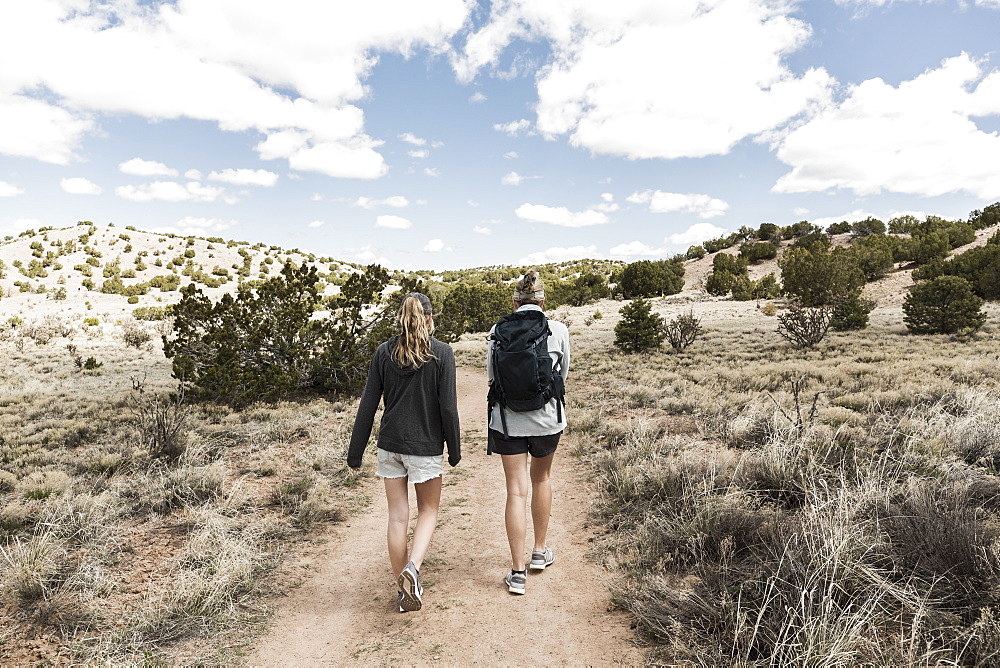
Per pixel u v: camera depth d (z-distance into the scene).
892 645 2.59
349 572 4.12
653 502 4.72
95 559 4.19
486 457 7.38
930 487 4.02
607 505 4.96
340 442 7.77
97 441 8.84
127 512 5.25
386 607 3.56
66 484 6.14
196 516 4.98
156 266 83.25
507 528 3.53
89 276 73.44
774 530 3.59
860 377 10.59
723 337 23.77
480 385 14.67
